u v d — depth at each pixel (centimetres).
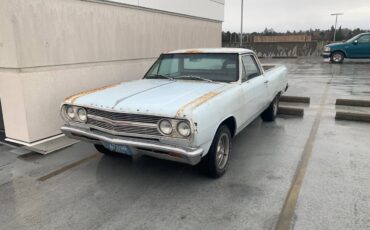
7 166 452
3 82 495
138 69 728
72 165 452
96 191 377
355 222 304
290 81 1184
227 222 310
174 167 440
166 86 439
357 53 1802
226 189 374
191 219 316
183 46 915
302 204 337
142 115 346
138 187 385
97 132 387
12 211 338
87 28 579
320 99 859
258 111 545
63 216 326
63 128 413
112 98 388
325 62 1955
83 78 584
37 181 404
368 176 399
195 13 949
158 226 306
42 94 509
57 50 525
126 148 364
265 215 319
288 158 463
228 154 420
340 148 498
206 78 471
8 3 446
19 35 462
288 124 639
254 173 415
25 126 494
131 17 687
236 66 470
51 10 506
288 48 2592
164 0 787
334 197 349
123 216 324
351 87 1031
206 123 344
